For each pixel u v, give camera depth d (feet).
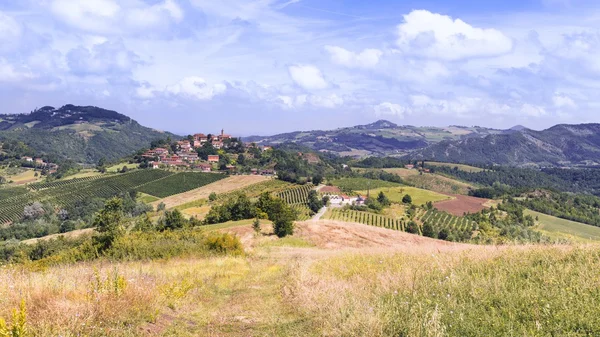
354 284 34.63
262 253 99.91
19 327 17.62
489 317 20.92
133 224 210.18
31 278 28.53
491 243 57.47
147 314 25.49
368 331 20.98
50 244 119.55
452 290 26.81
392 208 387.75
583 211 341.62
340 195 422.82
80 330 20.34
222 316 28.48
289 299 33.14
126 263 62.28
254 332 24.21
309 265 52.80
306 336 22.81
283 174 515.50
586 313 19.58
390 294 27.89
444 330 19.90
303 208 371.35
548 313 20.26
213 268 56.44
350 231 173.88
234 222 216.54
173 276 43.47
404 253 51.67
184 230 98.22
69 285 27.86
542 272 27.78
